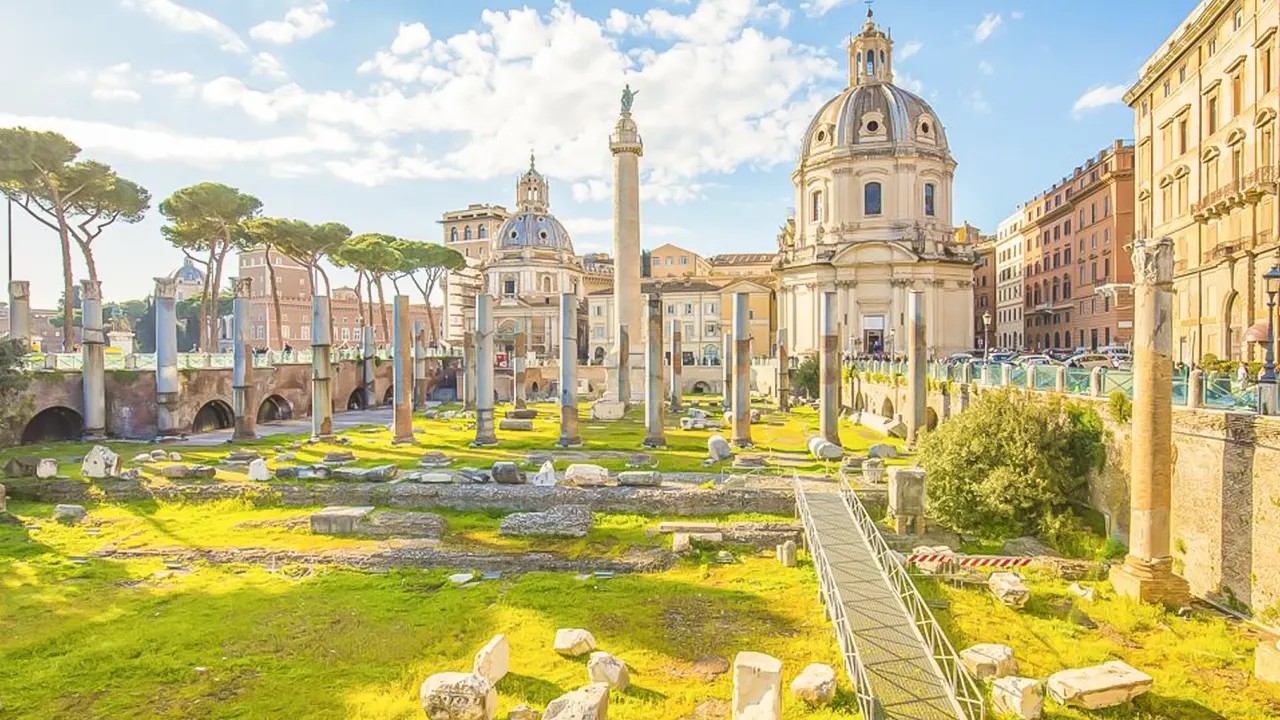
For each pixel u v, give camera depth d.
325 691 14.15
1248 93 41.09
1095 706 13.65
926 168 84.00
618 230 60.75
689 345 116.75
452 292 149.25
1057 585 19.81
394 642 16.22
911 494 24.16
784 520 25.75
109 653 15.80
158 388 45.19
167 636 16.66
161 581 20.61
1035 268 95.88
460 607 18.42
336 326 131.62
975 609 18.17
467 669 15.01
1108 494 23.08
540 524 24.75
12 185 55.00
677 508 27.17
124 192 59.28
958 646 16.00
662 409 40.41
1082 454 24.27
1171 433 19.16
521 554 22.42
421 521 25.22
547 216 149.75
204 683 14.55
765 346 112.00
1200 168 47.03
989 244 118.12
